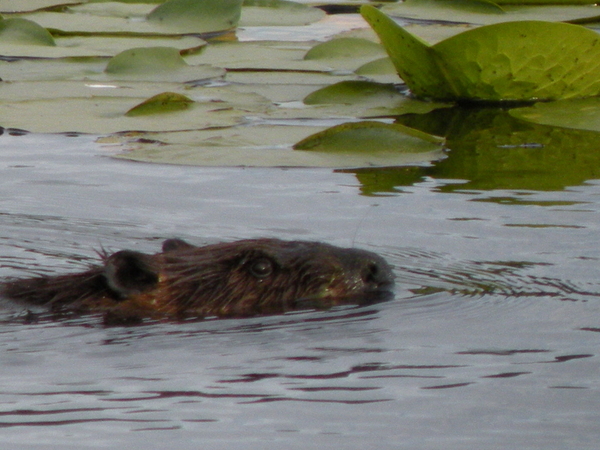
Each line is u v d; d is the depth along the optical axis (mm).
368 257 10719
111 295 10141
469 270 11086
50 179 14367
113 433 7359
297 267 10461
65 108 17859
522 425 7477
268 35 25266
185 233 12352
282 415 7656
